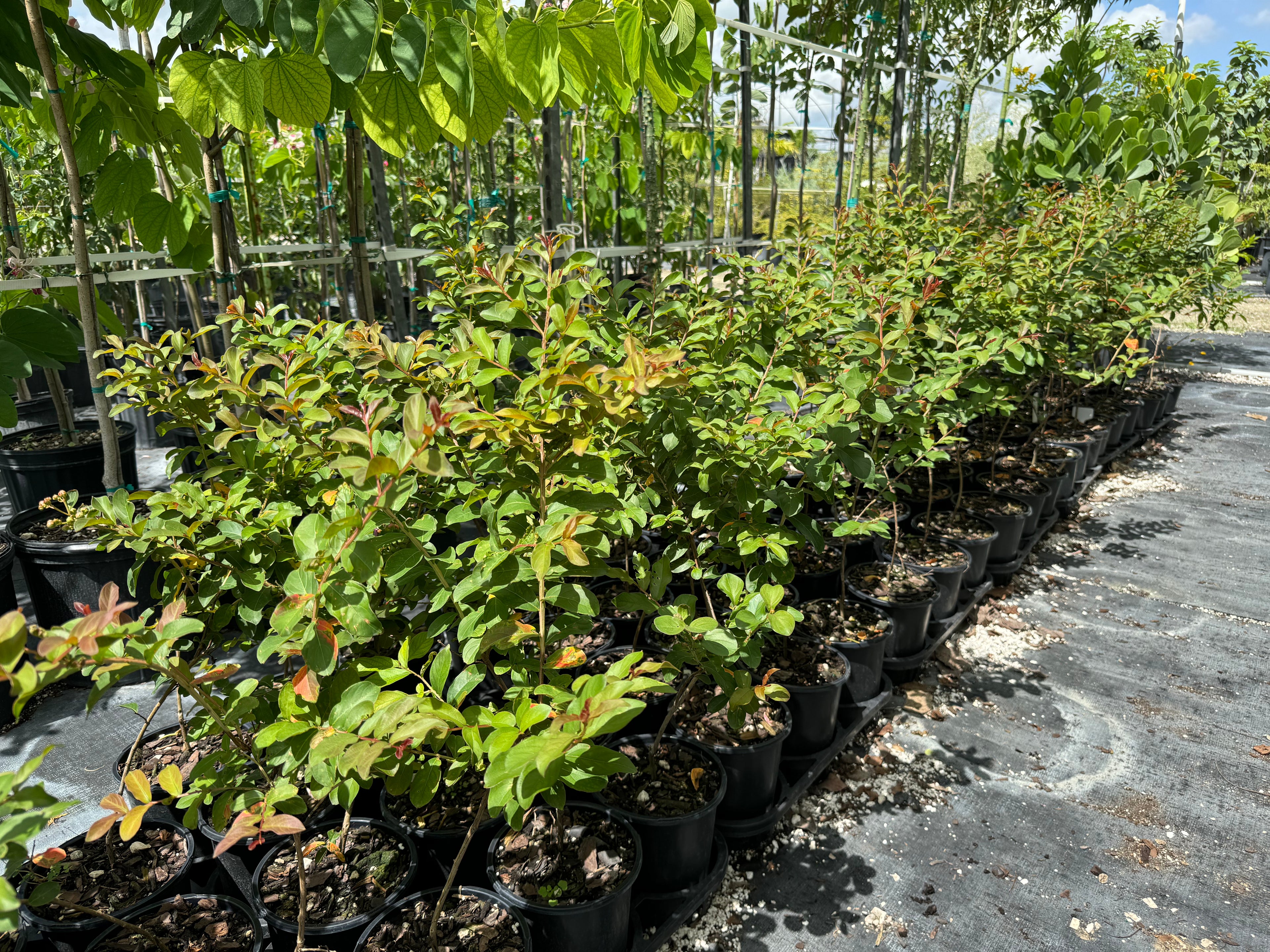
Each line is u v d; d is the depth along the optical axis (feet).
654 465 7.32
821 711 7.89
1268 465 18.40
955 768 8.60
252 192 12.10
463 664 8.04
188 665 6.32
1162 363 26.96
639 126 18.94
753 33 18.34
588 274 8.30
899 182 16.33
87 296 8.65
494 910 5.49
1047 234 14.37
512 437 4.75
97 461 11.56
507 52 6.89
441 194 10.91
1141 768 8.64
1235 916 6.84
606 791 6.63
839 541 11.54
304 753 4.48
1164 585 12.80
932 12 25.25
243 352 7.00
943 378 9.60
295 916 5.37
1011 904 6.92
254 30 8.30
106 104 9.30
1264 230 43.57
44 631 3.29
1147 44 38.11
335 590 4.41
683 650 5.93
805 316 9.96
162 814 6.20
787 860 7.33
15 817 2.94
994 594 12.50
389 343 5.85
